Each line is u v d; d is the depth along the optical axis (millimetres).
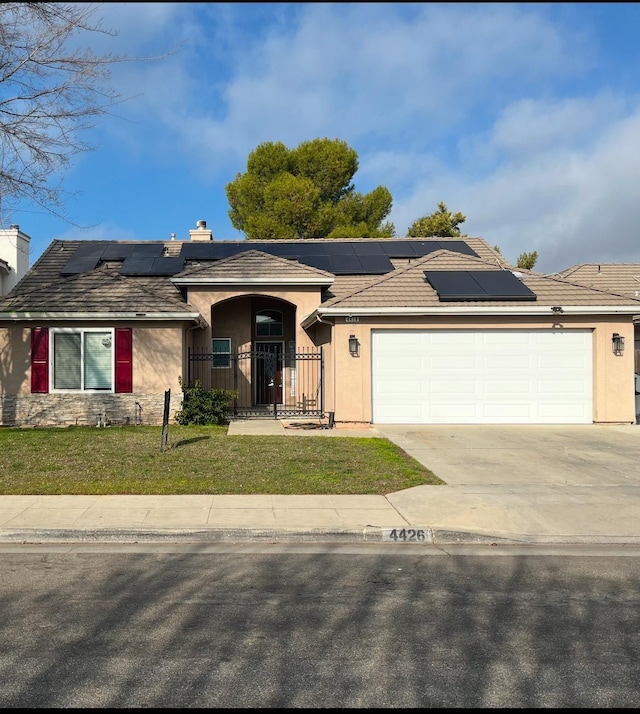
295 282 18625
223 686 3893
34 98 12531
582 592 5668
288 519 7727
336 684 3928
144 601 5363
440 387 16125
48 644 4496
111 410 16234
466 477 10164
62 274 20375
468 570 6312
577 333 16344
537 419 16266
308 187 33469
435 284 16797
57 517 7723
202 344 18703
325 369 17641
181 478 9664
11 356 16234
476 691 3852
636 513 8203
